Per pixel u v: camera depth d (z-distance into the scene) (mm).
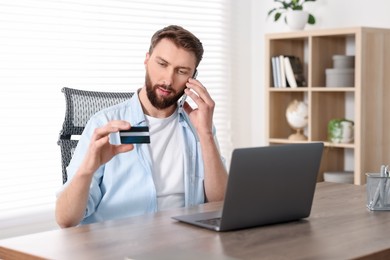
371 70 4441
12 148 4148
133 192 2590
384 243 1908
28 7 4188
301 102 4832
